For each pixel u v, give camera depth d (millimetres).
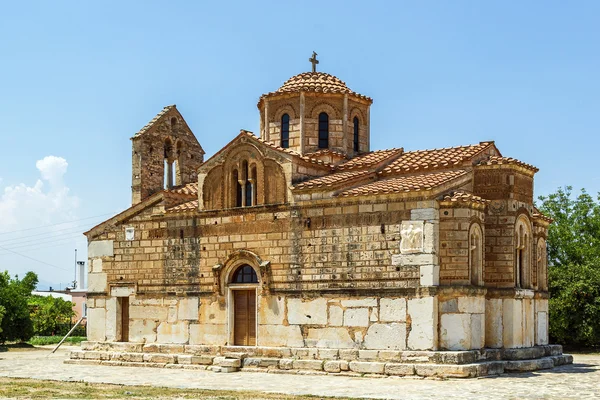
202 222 38906
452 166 35812
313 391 27578
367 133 44031
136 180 43750
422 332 31922
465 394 26078
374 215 33688
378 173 37656
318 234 35125
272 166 37094
